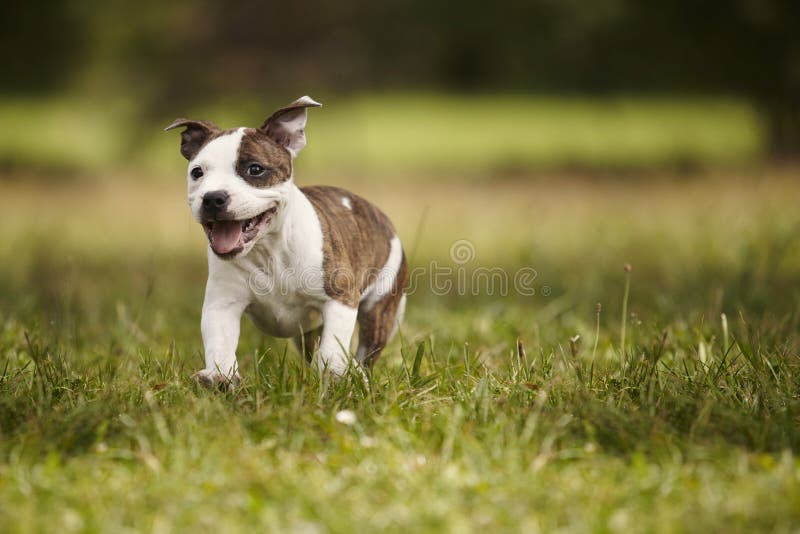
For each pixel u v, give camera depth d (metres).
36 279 12.09
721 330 8.12
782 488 4.81
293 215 6.61
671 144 32.62
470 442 5.43
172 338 8.21
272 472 5.07
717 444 5.41
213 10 26.22
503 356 7.84
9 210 19.95
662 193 21.03
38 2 28.52
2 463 5.25
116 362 7.57
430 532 4.44
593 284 10.80
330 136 31.31
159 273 12.88
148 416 5.88
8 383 6.68
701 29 24.78
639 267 12.35
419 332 8.70
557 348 7.68
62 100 46.31
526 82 31.77
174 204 20.80
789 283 10.41
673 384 6.43
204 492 4.84
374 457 5.29
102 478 5.07
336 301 6.80
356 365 6.63
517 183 24.61
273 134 6.70
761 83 25.97
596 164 28.05
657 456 5.35
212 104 25.97
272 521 4.51
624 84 29.58
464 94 54.50
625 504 4.75
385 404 6.05
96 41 29.27
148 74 26.72
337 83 26.44
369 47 27.58
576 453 5.38
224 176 6.33
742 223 14.11
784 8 23.83
